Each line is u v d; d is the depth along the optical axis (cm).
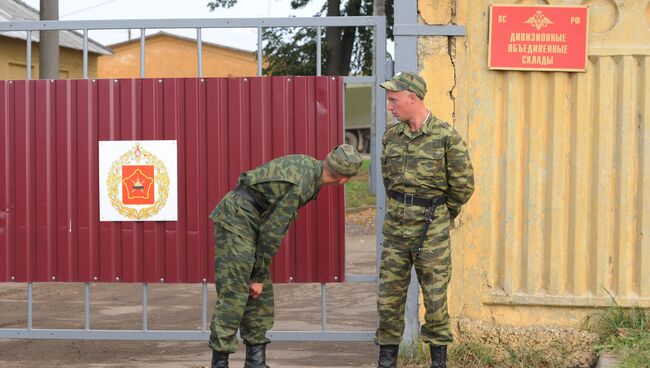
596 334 564
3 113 592
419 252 504
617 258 566
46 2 1311
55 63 1323
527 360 565
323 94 575
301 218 578
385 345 528
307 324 787
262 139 578
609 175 565
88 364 596
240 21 569
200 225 583
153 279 587
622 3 561
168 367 586
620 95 562
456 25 568
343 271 578
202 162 582
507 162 570
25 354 635
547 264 571
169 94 582
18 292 988
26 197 592
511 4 562
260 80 577
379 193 577
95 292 987
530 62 563
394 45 570
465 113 571
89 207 589
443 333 509
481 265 575
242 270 495
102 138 586
